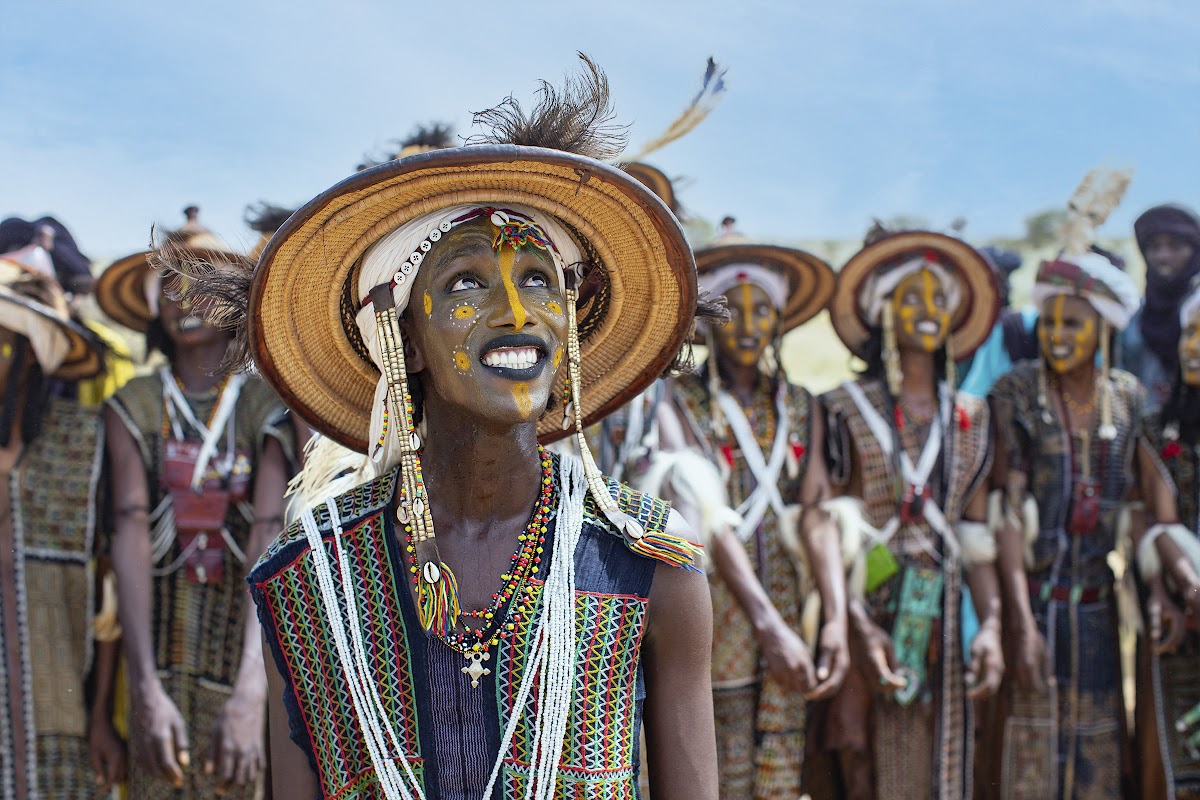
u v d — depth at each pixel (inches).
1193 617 186.7
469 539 72.3
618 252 74.8
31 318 168.6
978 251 186.4
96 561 174.7
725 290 179.8
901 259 185.8
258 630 162.4
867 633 178.4
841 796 186.9
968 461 186.7
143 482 169.9
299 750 73.6
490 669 69.4
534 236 70.6
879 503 184.1
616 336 79.9
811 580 179.5
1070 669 186.9
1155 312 207.0
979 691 181.0
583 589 70.6
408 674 69.5
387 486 73.8
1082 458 189.0
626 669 70.6
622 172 66.2
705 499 166.1
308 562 71.8
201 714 166.9
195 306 75.4
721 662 170.9
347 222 69.5
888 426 184.9
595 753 69.2
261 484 166.9
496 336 68.2
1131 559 192.4
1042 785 184.4
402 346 71.1
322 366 77.4
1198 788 185.5
